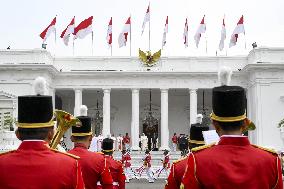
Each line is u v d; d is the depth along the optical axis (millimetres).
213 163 6113
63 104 82688
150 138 82625
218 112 6461
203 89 76875
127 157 52094
